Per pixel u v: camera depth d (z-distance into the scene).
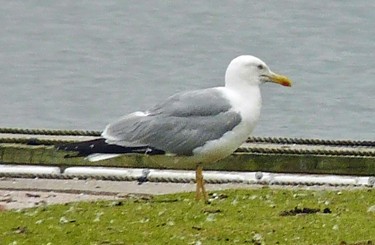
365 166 15.09
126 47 37.78
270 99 28.83
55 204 12.24
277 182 14.37
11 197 12.95
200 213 11.50
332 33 40.28
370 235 10.35
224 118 12.79
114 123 13.19
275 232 10.47
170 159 13.11
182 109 12.93
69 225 10.80
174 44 38.34
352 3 45.38
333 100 29.08
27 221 11.02
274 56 36.28
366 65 34.50
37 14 44.28
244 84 12.94
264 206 12.04
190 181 14.30
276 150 15.19
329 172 15.18
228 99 12.89
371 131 26.14
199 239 10.15
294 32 40.38
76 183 14.14
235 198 12.74
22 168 14.63
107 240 10.11
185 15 44.06
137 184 14.19
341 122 26.94
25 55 36.25
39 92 30.73
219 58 36.16
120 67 34.53
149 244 9.95
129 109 29.06
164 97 30.77
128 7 45.72
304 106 28.27
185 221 11.05
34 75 33.16
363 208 11.95
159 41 38.88
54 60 35.59
